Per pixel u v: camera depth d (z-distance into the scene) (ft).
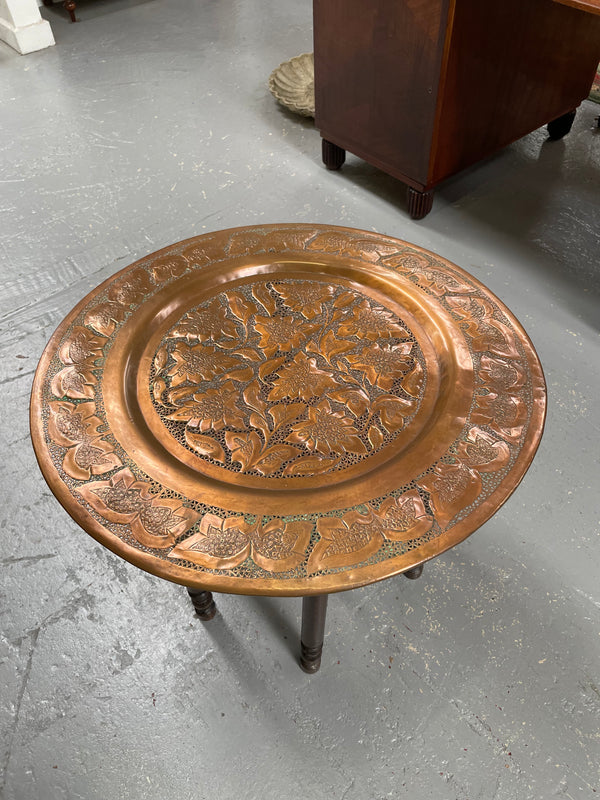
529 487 6.90
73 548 6.48
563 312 8.77
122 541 4.03
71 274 9.56
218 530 4.09
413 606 6.02
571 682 5.52
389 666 5.64
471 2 7.97
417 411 4.84
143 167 11.57
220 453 4.58
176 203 10.78
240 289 5.88
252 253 6.16
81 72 14.29
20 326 8.77
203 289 5.86
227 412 4.86
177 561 3.93
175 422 4.80
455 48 8.29
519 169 11.34
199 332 5.49
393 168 10.04
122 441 4.60
